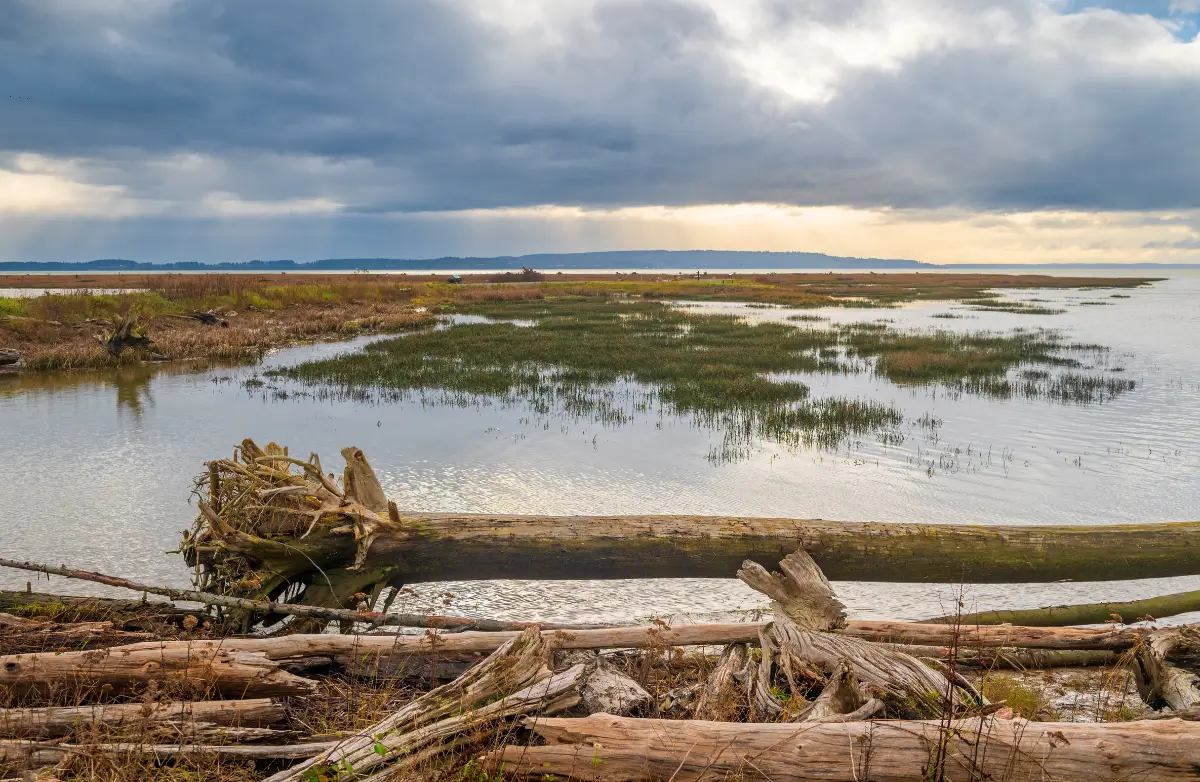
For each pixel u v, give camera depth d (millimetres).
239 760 3631
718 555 7402
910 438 14508
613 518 7609
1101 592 7801
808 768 3449
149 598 7230
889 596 7680
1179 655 5156
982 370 23016
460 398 18859
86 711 3865
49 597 5824
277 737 3975
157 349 27344
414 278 117000
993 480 11531
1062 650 5883
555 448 13555
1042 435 14727
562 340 31938
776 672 4934
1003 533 7676
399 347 28828
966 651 5676
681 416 16641
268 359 27188
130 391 19859
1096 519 9680
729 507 10164
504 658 3990
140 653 4352
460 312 51125
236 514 6969
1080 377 21984
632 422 15992
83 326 30719
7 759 3434
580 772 3445
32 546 8539
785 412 16859
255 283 52969
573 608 7250
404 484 11133
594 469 12102
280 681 4312
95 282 88312
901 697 4320
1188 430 15219
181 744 3658
